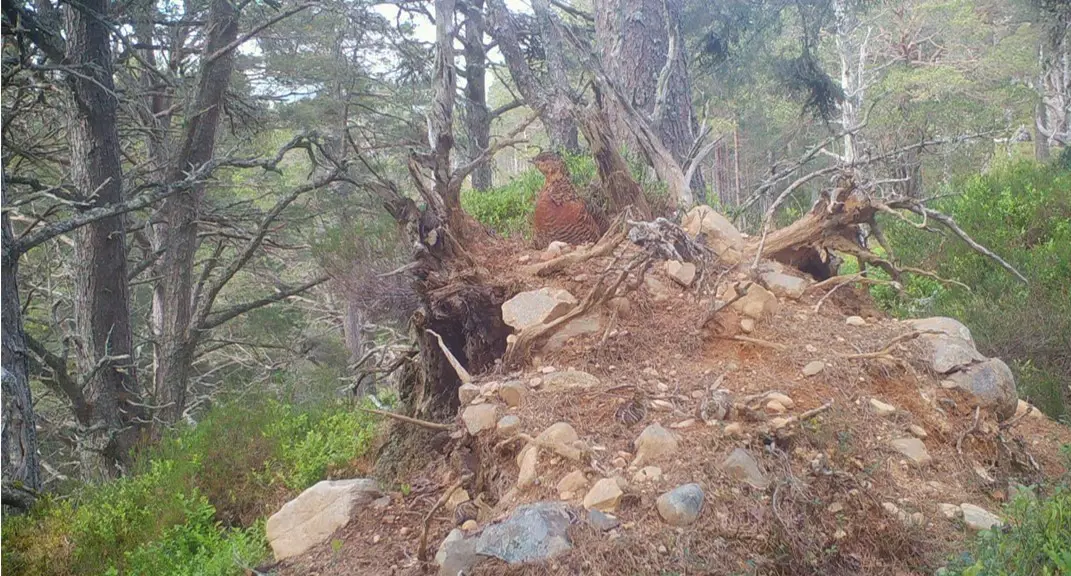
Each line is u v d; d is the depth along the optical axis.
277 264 23.31
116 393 13.96
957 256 8.54
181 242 15.73
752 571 3.54
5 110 12.82
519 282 5.76
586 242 6.48
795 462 4.21
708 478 3.98
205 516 6.00
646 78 11.45
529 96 15.71
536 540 3.68
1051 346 6.79
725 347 5.27
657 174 8.23
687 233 5.84
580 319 5.35
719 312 5.46
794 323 5.54
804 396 4.72
